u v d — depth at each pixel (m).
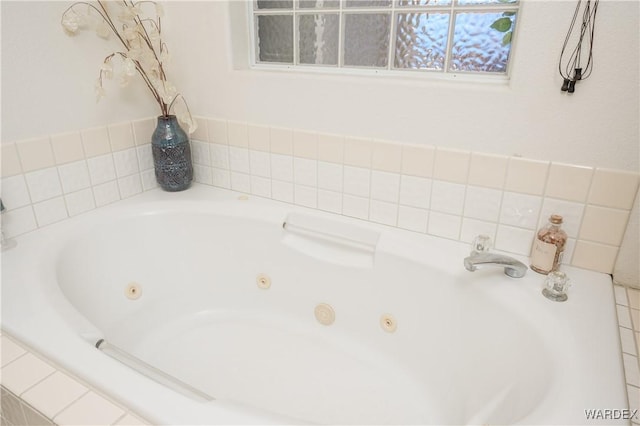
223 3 1.51
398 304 1.41
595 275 1.20
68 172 1.50
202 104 1.73
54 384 0.84
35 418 0.80
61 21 1.39
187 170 1.76
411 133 1.34
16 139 1.35
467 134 1.26
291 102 1.52
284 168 1.62
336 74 1.43
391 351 1.47
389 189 1.44
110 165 1.64
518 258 1.29
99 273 1.51
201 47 1.63
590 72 1.06
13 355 0.92
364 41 1.45
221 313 1.73
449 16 1.28
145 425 0.76
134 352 1.54
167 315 1.69
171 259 1.70
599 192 1.15
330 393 1.38
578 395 0.81
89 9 1.46
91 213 1.58
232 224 1.65
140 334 1.59
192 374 1.46
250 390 1.39
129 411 0.79
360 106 1.39
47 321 1.00
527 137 1.19
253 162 1.69
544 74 1.11
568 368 0.88
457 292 1.25
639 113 1.05
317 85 1.44
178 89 1.76
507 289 1.15
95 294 1.48
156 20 1.66
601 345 0.94
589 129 1.11
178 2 1.61
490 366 1.15
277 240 1.60
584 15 1.02
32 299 1.08
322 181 1.56
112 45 1.56
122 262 1.59
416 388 1.38
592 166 1.14
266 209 1.63
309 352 1.54
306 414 1.31
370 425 1.28
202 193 1.77
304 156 1.56
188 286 1.73
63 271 1.35
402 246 1.38
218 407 0.78
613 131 1.09
